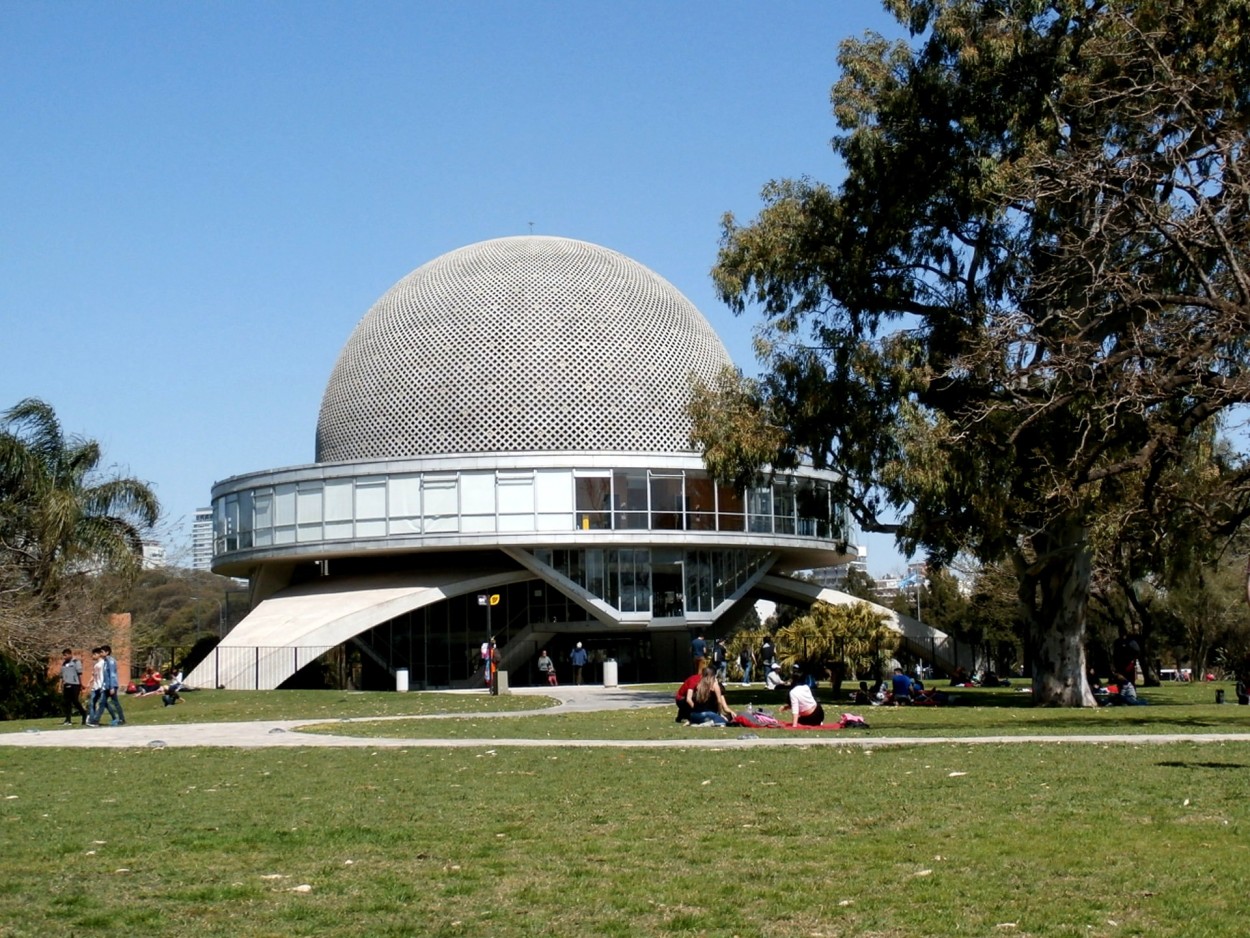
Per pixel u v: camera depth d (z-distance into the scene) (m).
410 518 48.84
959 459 27.69
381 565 53.34
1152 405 24.44
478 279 53.44
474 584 48.69
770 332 31.95
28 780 15.72
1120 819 10.59
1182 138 24.05
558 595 50.78
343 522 49.81
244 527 52.88
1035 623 31.16
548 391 51.06
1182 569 29.56
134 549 40.53
